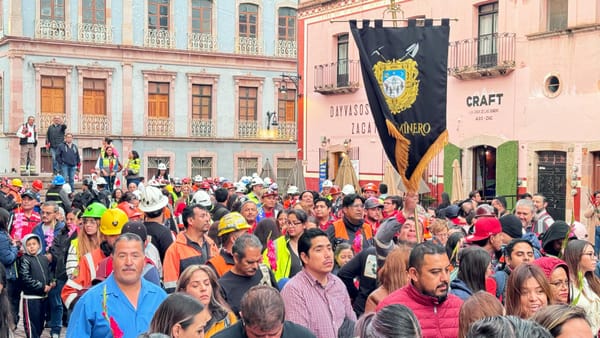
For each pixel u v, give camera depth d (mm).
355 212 9484
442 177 23703
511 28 21578
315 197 12820
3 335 6020
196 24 40000
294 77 37500
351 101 27719
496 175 21938
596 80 19219
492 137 22141
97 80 37344
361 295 7398
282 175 42375
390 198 11703
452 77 23531
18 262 9781
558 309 3736
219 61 40312
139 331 5535
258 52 41438
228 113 40656
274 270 8188
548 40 20469
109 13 37500
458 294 6117
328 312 6109
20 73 35188
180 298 4617
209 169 40250
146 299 5703
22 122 35188
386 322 3814
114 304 5539
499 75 21875
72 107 36562
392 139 9531
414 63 9445
